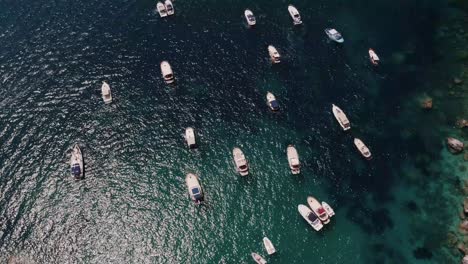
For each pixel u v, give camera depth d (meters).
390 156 83.88
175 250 74.81
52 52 100.31
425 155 83.69
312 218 75.94
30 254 74.50
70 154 84.94
